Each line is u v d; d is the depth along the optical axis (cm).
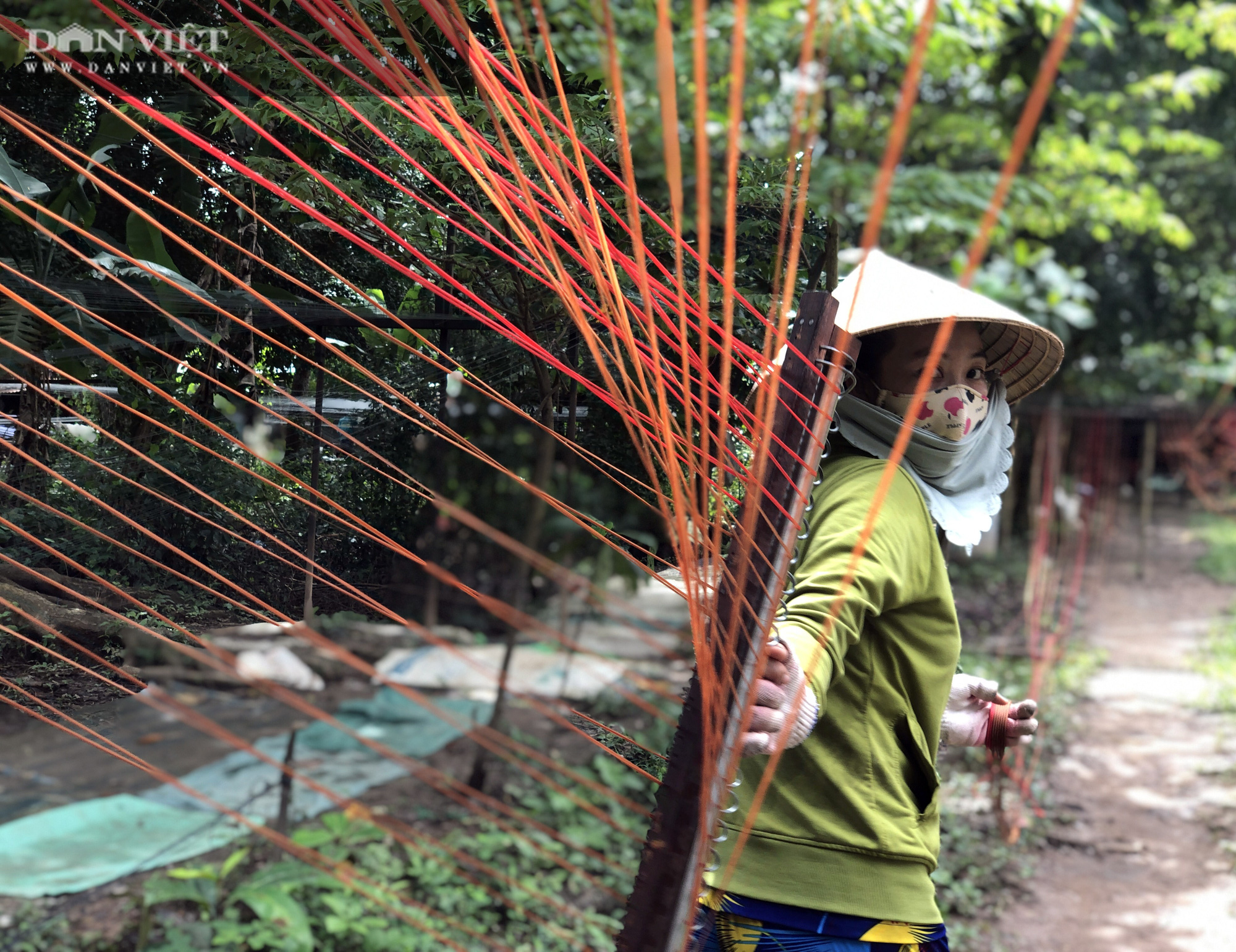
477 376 120
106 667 109
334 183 111
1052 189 761
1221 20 774
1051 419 1066
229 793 411
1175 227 838
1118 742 602
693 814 107
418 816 405
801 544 129
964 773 525
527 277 116
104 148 112
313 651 572
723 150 466
